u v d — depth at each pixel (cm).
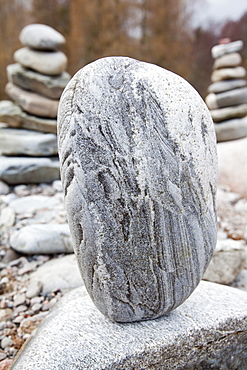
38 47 134
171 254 42
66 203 42
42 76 133
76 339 44
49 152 132
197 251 43
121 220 40
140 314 45
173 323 46
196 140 42
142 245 41
